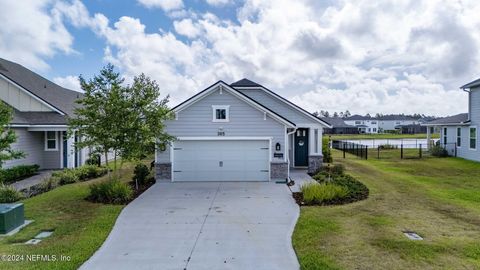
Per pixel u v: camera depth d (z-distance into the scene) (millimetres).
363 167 19172
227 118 14828
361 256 6016
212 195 11805
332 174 15453
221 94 14789
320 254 6152
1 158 10531
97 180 15258
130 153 11453
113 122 11375
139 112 11922
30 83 20078
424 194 11492
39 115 18391
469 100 22734
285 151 14938
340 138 61531
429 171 17562
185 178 14898
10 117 10906
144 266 5820
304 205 10156
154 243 6977
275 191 12484
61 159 19094
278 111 18344
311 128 18062
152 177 15227
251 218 8812
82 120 11477
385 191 12031
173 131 14781
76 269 5656
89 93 11352
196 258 6176
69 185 13727
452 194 11523
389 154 27594
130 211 9555
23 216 8266
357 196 11055
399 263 5707
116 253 6422
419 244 6547
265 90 18391
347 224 7988
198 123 14820
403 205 9922
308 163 18359
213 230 7832
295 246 6688
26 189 12867
